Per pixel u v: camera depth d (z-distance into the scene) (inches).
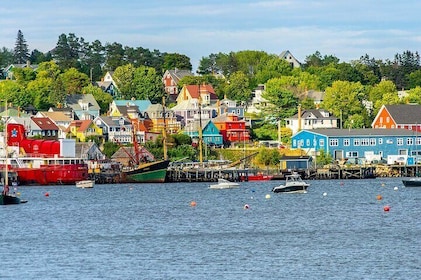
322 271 7672.2
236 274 7588.6
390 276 7460.6
